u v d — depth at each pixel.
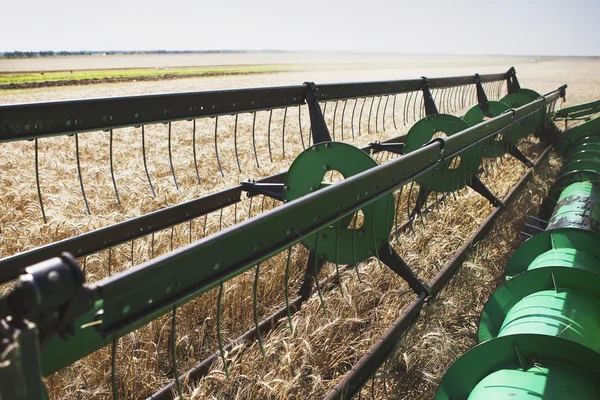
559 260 3.11
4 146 11.46
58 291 1.05
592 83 42.47
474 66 102.50
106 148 11.09
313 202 2.12
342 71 71.81
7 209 6.18
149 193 6.40
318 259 4.14
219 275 1.72
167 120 3.53
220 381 3.21
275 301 4.34
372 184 2.62
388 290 4.25
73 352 1.47
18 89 34.62
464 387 2.40
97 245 3.21
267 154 10.16
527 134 7.96
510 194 6.21
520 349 2.26
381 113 17.95
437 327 3.70
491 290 4.59
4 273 2.71
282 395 3.05
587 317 2.55
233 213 5.51
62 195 6.30
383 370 3.31
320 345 3.55
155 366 3.47
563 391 2.02
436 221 5.69
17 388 0.95
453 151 3.80
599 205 4.21
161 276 1.47
